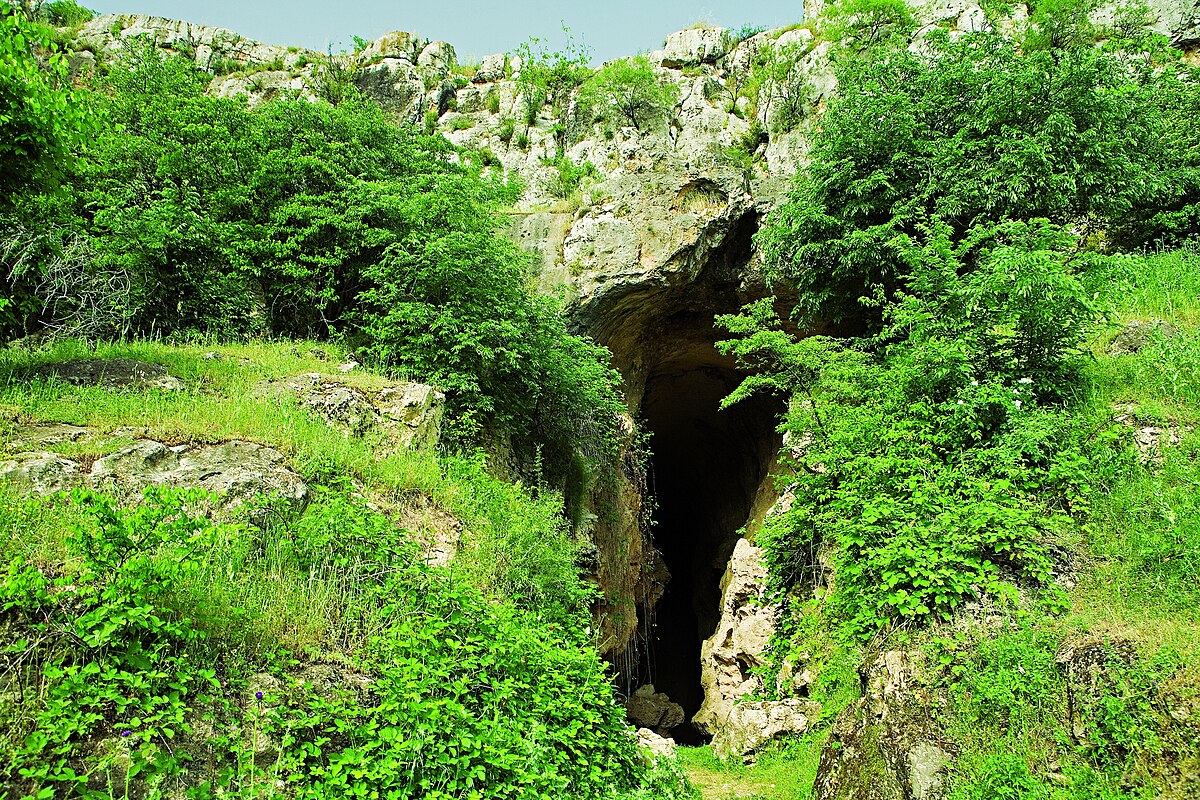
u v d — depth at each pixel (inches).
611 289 693.9
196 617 188.4
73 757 150.3
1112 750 176.1
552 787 191.8
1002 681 201.3
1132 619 205.2
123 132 577.6
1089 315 305.9
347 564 242.5
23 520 198.4
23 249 424.8
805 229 542.9
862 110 533.3
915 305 345.7
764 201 727.7
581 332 695.1
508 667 220.4
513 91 1027.9
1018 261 297.4
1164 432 283.7
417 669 200.7
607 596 646.5
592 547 569.6
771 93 856.9
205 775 161.0
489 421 487.2
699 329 806.5
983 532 249.9
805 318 568.4
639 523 796.6
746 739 422.0
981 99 504.7
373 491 315.6
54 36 929.5
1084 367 322.0
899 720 223.5
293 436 315.9
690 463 1113.4
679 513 1198.3
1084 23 735.7
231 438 297.4
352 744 182.4
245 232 534.3
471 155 909.2
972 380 297.7
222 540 221.3
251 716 173.6
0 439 257.6
